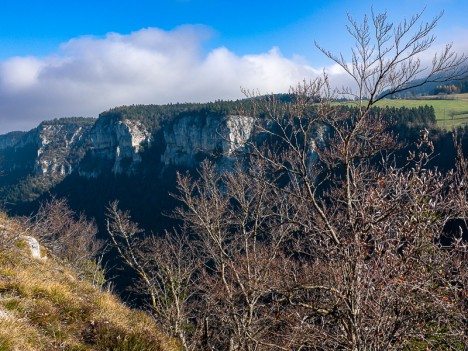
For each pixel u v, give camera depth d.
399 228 5.22
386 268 4.99
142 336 7.64
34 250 12.00
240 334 10.60
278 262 11.88
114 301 10.02
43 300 7.45
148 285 16.23
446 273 5.17
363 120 7.96
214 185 15.30
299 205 10.54
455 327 5.10
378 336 5.15
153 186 131.50
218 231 13.89
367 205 5.60
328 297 6.92
